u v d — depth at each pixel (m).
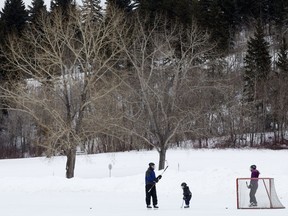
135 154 75.06
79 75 58.81
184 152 76.00
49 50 53.59
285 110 90.38
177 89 54.59
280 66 95.00
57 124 50.91
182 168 61.66
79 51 51.91
